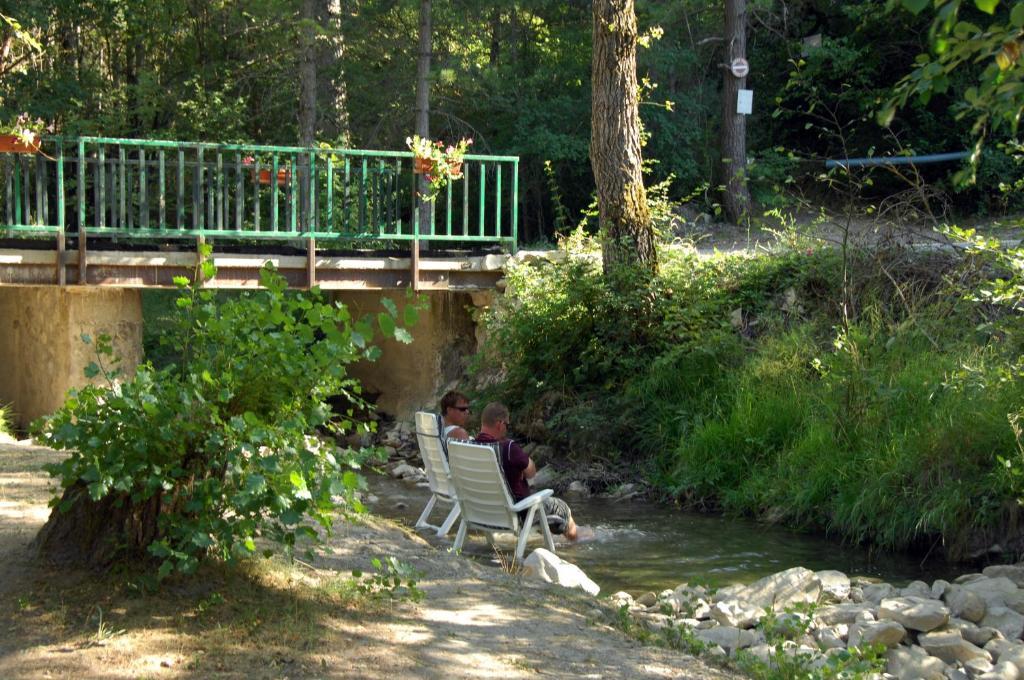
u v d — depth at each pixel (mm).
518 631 4582
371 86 23188
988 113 3477
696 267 12125
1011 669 5277
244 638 4027
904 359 9766
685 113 23406
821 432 9383
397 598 4832
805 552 8016
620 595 6461
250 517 4164
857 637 5695
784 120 25000
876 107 21891
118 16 21016
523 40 24641
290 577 4730
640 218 12062
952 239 11195
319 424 4422
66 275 11055
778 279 11922
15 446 7980
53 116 20578
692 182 23766
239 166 11492
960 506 7957
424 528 8211
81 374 11820
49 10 20031
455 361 13562
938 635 5699
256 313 4402
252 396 4332
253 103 22312
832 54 22156
